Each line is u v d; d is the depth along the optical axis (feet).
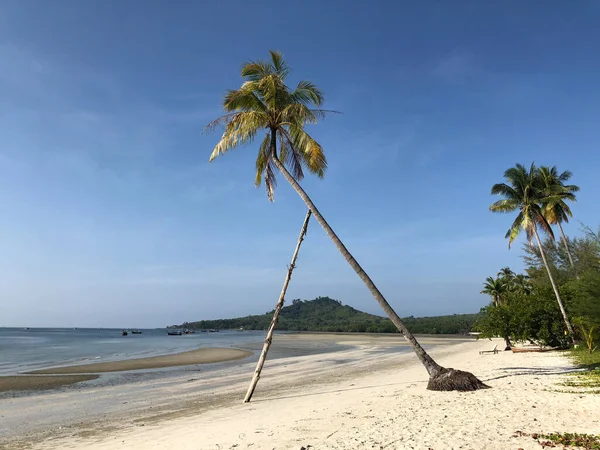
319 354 151.02
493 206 114.52
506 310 115.85
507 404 41.47
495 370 73.36
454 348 175.11
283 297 59.52
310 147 58.90
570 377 57.31
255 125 59.67
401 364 104.47
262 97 62.54
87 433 40.01
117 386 75.20
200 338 360.48
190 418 44.70
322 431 34.32
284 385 70.90
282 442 31.45
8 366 114.42
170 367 108.37
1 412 52.37
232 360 128.26
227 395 61.77
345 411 42.34
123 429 40.93
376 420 37.22
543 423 33.55
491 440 28.94
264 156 64.49
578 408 38.60
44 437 39.19
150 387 73.10
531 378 59.16
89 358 141.08
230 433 35.42
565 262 142.72
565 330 104.83
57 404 57.47
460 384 51.85
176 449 31.32
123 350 188.03
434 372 54.08
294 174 66.18
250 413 45.11
